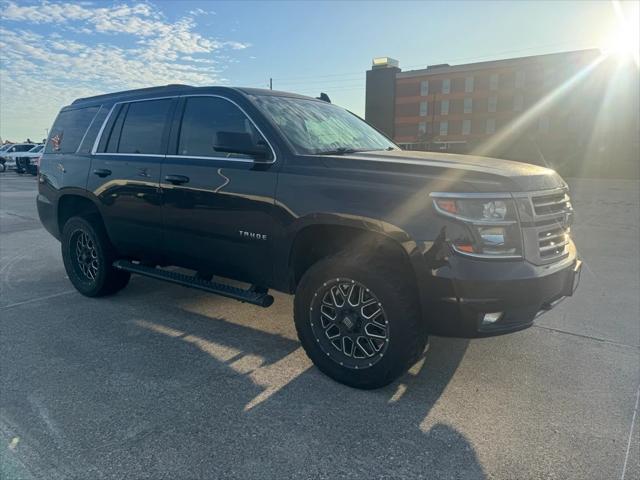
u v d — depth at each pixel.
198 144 3.77
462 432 2.60
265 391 3.00
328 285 3.05
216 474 2.25
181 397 2.92
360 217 2.85
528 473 2.28
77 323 4.12
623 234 8.70
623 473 2.27
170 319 4.23
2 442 2.47
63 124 5.11
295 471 2.28
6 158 31.38
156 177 3.92
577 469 2.30
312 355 3.18
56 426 2.61
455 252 2.62
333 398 2.93
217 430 2.59
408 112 74.44
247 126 3.50
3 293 4.98
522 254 2.65
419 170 2.85
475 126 69.25
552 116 62.50
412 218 2.71
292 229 3.14
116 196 4.26
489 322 2.71
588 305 4.66
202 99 3.82
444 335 2.80
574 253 3.18
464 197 2.62
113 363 3.36
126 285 5.01
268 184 3.25
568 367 3.36
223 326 4.08
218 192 3.50
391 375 2.88
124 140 4.34
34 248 7.36
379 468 2.30
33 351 3.54
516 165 3.10
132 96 4.41
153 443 2.47
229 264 3.60
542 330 4.03
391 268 2.90
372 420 2.70
